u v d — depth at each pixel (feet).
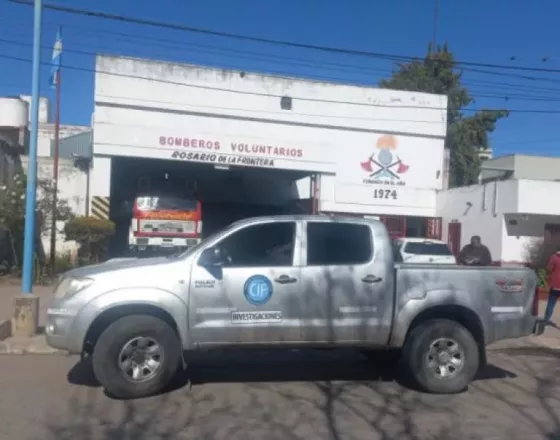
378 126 93.35
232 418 21.97
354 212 92.58
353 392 25.95
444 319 26.20
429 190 95.30
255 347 24.79
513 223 76.74
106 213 80.69
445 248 64.75
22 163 80.23
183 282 24.17
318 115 91.09
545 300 64.18
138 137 81.82
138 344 23.95
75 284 24.12
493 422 22.20
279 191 105.19
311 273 25.03
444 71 139.54
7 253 69.41
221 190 107.76
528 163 136.77
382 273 25.52
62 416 21.83
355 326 25.22
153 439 19.72
